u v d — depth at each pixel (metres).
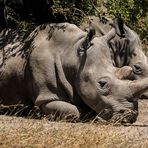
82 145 9.84
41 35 12.98
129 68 12.26
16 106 12.99
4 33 13.65
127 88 12.04
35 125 10.92
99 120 11.76
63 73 12.49
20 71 12.98
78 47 12.40
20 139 9.97
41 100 12.52
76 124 11.37
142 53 13.22
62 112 12.30
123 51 13.13
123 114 11.85
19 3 14.26
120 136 10.51
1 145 9.77
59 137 10.11
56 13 14.28
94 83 12.12
